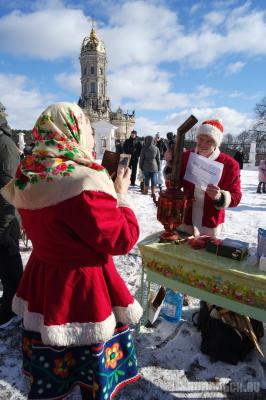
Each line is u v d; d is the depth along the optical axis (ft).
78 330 4.10
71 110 4.14
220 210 7.73
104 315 4.19
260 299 5.53
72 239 3.96
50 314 4.06
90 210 3.69
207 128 7.22
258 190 33.81
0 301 8.63
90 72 195.21
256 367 6.76
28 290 4.58
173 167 6.64
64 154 3.91
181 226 7.98
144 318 8.04
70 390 4.76
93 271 4.24
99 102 193.77
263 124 129.80
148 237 7.39
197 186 6.97
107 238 3.85
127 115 202.69
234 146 81.35
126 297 4.58
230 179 7.38
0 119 7.61
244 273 5.57
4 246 7.79
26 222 4.18
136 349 7.25
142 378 6.40
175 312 8.17
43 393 4.45
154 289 8.43
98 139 93.56
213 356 6.89
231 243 6.35
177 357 7.01
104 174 4.00
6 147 7.57
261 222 19.66
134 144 33.01
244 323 6.86
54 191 3.75
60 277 4.14
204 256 6.26
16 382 6.30
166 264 6.58
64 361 4.55
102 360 4.42
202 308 7.83
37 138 4.18
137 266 11.77
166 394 6.06
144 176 27.96
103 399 4.45
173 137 27.45
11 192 4.55
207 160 6.63
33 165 4.05
